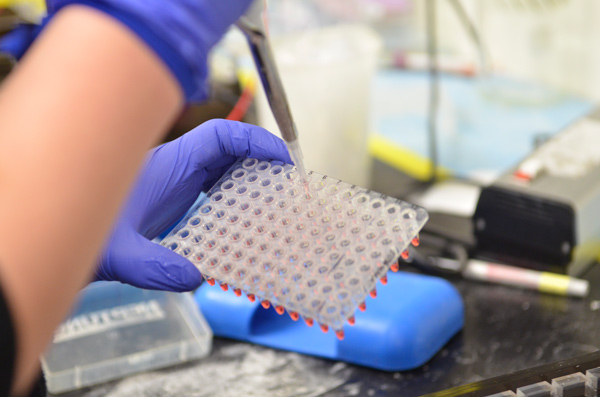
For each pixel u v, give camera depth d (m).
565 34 1.55
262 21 0.52
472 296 1.00
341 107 1.27
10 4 1.64
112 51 0.38
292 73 1.22
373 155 1.52
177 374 0.88
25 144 0.37
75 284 0.39
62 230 0.38
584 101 1.57
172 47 0.40
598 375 0.71
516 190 1.01
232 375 0.87
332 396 0.82
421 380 0.83
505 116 1.57
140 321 0.97
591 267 1.04
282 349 0.91
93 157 0.38
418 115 1.66
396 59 1.85
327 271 0.64
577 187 1.00
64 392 0.86
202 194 0.85
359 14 1.99
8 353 0.35
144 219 0.77
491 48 1.75
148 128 0.41
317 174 0.76
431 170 1.40
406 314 0.85
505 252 1.06
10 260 0.36
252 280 0.65
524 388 0.71
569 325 0.92
